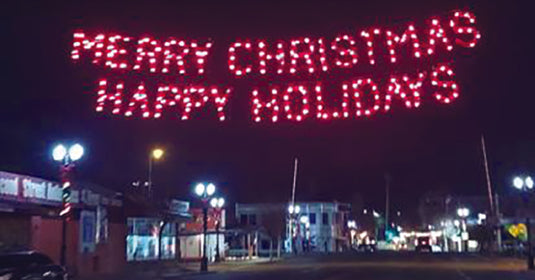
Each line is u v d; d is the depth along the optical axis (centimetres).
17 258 1941
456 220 8519
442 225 10769
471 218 8675
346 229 10238
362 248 10362
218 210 4588
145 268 3681
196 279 2952
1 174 2350
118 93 1573
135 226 4259
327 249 8950
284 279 2859
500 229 6456
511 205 6150
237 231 5228
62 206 2428
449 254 6525
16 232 2630
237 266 4231
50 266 2017
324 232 9438
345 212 10044
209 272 3428
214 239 5275
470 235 7994
